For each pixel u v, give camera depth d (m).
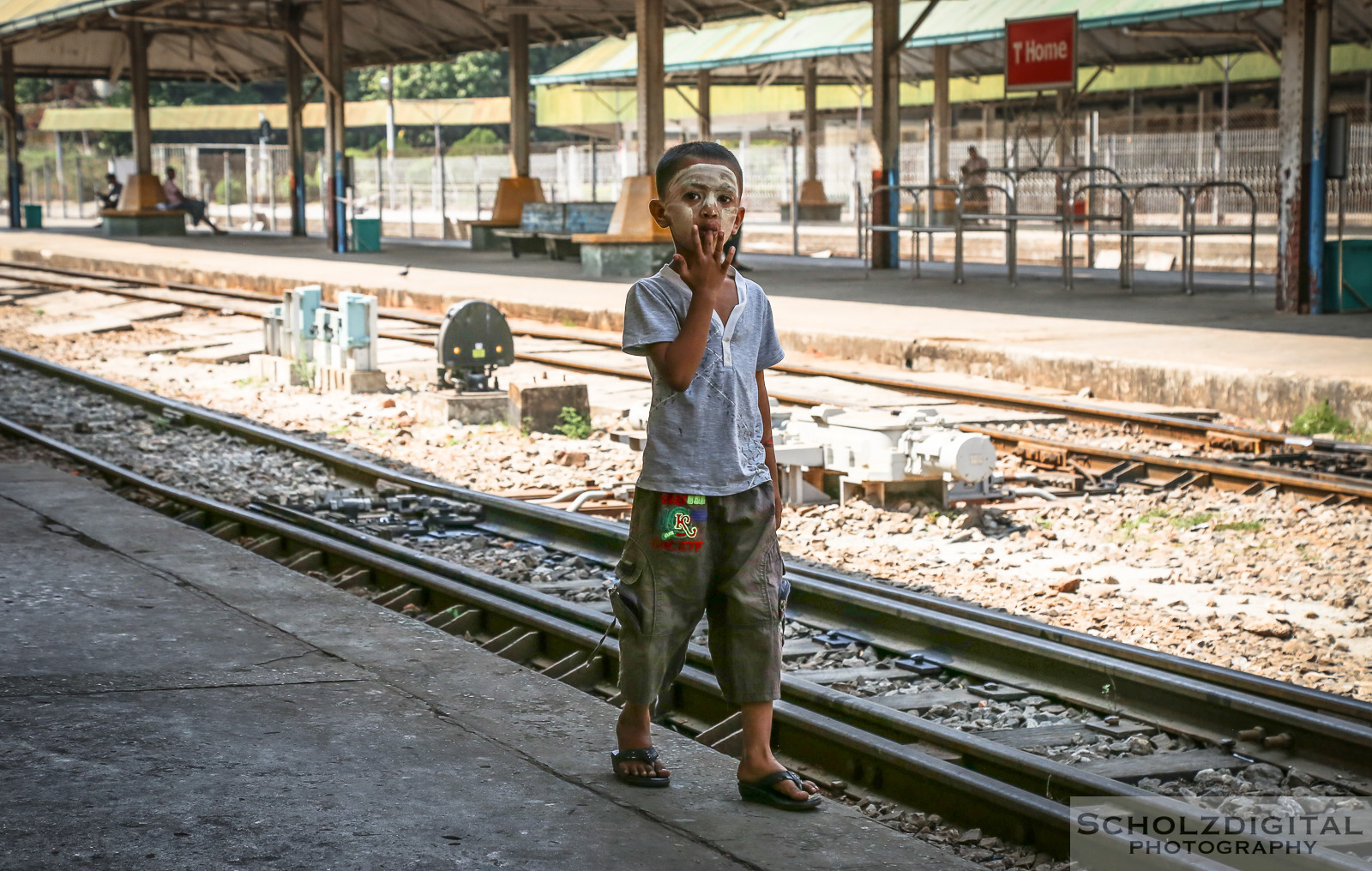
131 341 20.19
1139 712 5.19
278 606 6.02
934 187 23.03
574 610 6.46
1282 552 8.03
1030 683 5.57
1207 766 4.72
